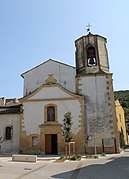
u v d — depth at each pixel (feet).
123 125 153.28
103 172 41.09
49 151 84.02
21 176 36.63
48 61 97.19
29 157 62.18
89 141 82.43
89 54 94.58
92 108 85.92
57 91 88.53
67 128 74.84
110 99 85.97
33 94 89.66
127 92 273.54
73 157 66.08
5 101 126.93
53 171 43.16
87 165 51.72
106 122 83.82
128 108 232.32
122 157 68.39
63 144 82.58
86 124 84.43
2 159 68.49
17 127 89.45
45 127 85.25
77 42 97.40
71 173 40.45
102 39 96.78
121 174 38.65
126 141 162.61
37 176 36.86
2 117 91.71
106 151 81.00
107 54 96.22
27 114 88.12
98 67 90.63
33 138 85.87
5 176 36.47
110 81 88.12
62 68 95.04
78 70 93.20
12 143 87.97
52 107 87.71
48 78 94.84
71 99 86.63
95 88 88.07
